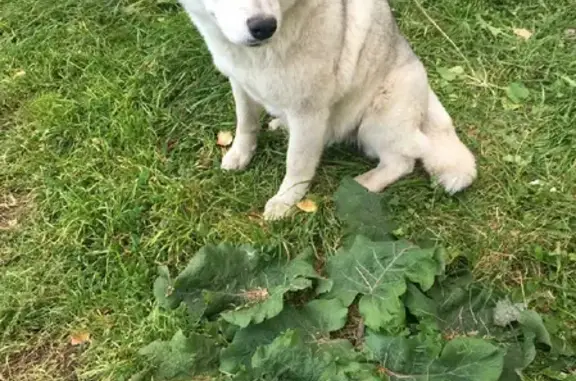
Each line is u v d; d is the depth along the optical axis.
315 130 2.10
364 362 1.85
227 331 1.94
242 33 1.79
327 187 2.27
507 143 2.34
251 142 2.29
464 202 2.21
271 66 1.96
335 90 2.07
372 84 2.14
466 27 2.61
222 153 2.35
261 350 1.84
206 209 2.21
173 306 1.99
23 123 2.42
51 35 2.63
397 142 2.20
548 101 2.44
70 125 2.39
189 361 1.89
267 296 1.98
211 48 2.04
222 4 1.82
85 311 2.03
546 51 2.55
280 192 2.21
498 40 2.60
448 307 1.96
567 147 2.32
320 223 2.17
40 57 2.58
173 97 2.48
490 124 2.39
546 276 2.08
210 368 1.90
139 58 2.58
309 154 2.14
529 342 1.89
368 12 2.05
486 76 2.51
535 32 2.62
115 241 2.14
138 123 2.37
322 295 2.00
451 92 2.48
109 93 2.45
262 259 2.04
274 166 2.31
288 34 1.91
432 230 2.16
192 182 2.26
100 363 1.94
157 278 2.05
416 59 2.21
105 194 2.23
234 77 2.07
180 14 2.66
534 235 2.14
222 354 1.89
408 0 2.70
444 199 2.22
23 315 2.02
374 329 1.89
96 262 2.11
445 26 2.64
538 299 2.02
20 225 2.20
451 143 2.24
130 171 2.28
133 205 2.21
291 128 2.11
